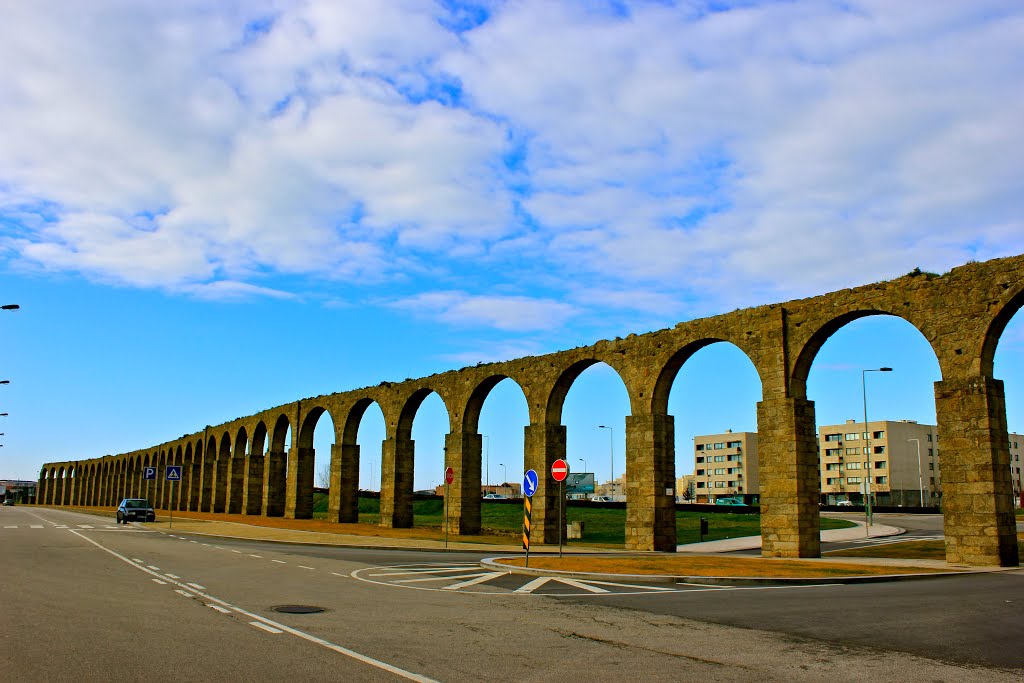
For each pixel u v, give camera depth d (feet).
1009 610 47.37
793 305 101.86
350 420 190.08
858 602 51.16
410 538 129.59
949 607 48.73
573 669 31.60
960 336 85.71
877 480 425.28
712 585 62.64
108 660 32.27
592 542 135.54
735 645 36.63
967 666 32.53
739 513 184.34
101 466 423.64
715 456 500.74
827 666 32.45
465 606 49.08
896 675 30.99
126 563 76.07
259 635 38.04
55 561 77.15
